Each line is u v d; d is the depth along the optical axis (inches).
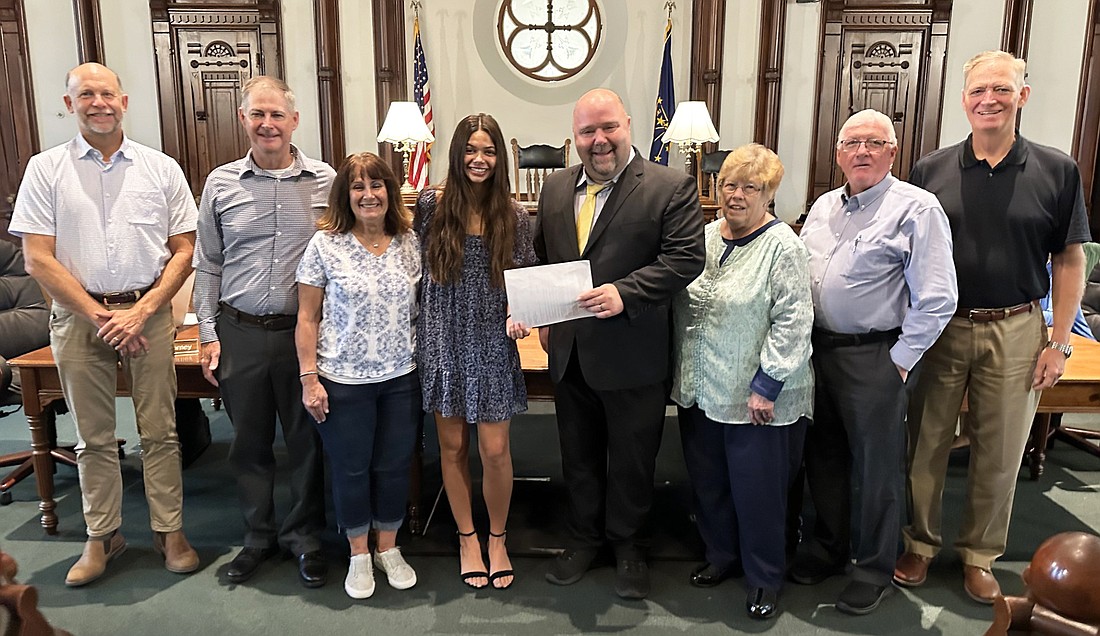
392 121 219.5
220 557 101.6
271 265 89.4
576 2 247.0
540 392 102.0
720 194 87.0
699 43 235.8
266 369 91.2
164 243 94.1
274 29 231.8
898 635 84.4
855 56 232.7
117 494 97.8
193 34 232.5
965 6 225.8
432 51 247.8
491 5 246.2
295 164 90.2
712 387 85.5
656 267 81.8
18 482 122.0
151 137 237.8
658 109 242.4
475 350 86.6
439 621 87.3
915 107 234.5
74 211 88.7
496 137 82.9
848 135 82.7
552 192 89.2
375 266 86.0
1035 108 225.6
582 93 251.8
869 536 87.9
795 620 87.1
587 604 90.4
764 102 234.8
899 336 84.2
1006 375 86.4
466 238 84.8
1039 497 119.8
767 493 85.5
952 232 86.4
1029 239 84.0
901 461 86.3
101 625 86.2
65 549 103.4
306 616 88.3
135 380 93.4
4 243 173.6
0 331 150.7
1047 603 27.4
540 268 81.1
